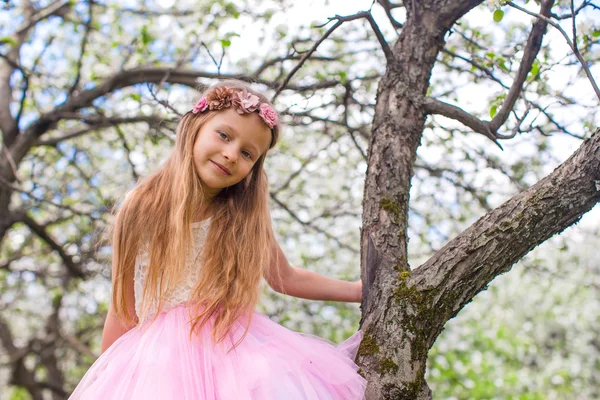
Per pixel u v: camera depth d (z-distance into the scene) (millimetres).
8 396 8078
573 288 7406
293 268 2188
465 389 6520
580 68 2469
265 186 2127
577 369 8102
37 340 6352
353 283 2203
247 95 1867
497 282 7422
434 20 2156
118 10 4578
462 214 4352
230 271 1923
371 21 2033
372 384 1599
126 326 1930
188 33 4137
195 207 1907
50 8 4746
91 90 4312
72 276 5156
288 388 1585
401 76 2070
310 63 4062
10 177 4418
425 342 1644
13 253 5543
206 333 1770
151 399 1551
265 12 3717
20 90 5078
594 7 1887
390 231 1837
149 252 1889
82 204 4973
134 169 3977
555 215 1646
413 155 1995
